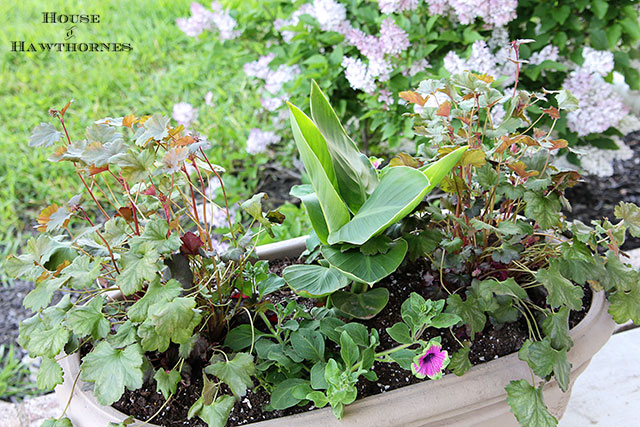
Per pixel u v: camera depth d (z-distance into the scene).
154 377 0.97
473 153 1.06
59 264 1.07
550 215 1.09
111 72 3.37
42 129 1.06
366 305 1.14
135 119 1.09
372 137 2.66
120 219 1.06
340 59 2.12
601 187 2.58
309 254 1.33
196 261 1.14
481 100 1.20
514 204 1.28
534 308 1.21
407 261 1.33
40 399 1.67
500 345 1.14
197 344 1.08
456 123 1.77
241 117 2.92
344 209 1.07
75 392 1.06
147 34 3.71
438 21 2.11
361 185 1.19
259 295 1.21
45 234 1.10
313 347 1.07
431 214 1.23
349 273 1.05
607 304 1.19
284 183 2.73
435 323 1.03
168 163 0.97
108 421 1.00
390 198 1.05
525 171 1.10
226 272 1.15
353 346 1.02
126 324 1.01
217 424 0.94
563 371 1.02
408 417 1.00
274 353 1.05
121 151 1.01
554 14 2.06
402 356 1.06
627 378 1.61
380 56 1.95
